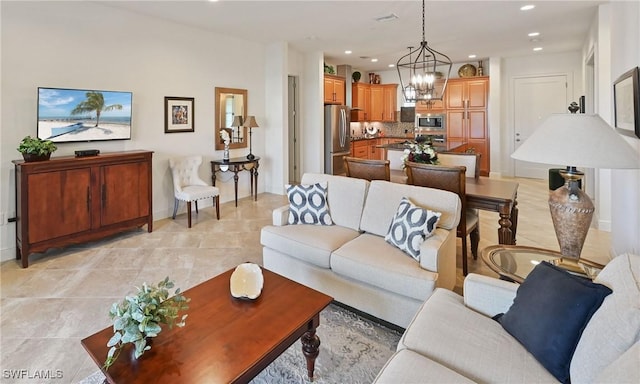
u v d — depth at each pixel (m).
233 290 1.95
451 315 1.62
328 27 5.30
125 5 4.22
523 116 8.18
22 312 2.50
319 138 7.17
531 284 1.52
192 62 5.24
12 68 3.49
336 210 3.08
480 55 7.87
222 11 4.52
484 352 1.38
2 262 3.43
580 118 1.69
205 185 5.00
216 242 4.04
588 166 1.57
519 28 5.52
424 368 1.28
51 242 3.46
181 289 2.89
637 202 2.57
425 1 4.27
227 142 5.71
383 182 2.94
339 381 1.87
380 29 5.45
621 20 2.92
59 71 3.83
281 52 6.20
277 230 2.93
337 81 8.09
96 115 4.10
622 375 0.86
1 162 3.46
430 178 3.06
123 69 4.41
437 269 2.22
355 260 2.40
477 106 8.46
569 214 1.85
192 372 1.36
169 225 4.68
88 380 1.86
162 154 4.96
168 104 4.96
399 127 9.78
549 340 1.30
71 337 2.22
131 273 3.19
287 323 1.68
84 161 3.65
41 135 3.68
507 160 8.48
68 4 3.87
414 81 4.35
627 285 1.21
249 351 1.48
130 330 1.40
